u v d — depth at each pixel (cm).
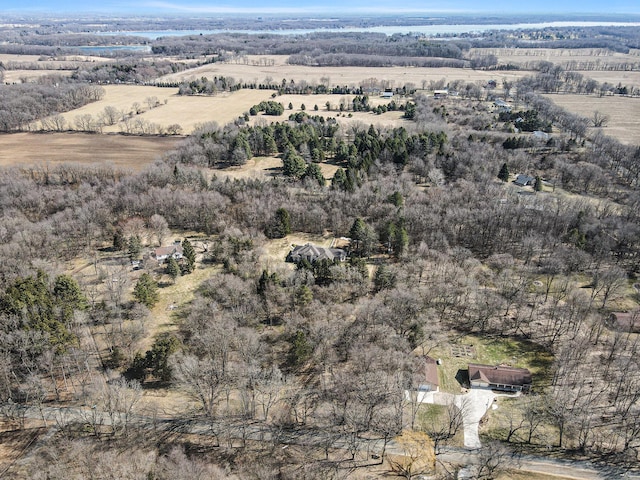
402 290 10888
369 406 8319
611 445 7938
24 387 8769
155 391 9012
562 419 8025
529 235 13800
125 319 10894
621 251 13625
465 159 19462
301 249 13525
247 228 14800
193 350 9775
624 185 18525
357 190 16538
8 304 9388
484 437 8131
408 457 7731
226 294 10988
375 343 9631
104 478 6925
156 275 12788
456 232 14388
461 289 11581
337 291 11356
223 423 8338
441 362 9850
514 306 11525
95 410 8425
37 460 7500
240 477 7212
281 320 10912
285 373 9481
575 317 10781
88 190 16350
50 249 13462
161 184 17650
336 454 7812
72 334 9562
